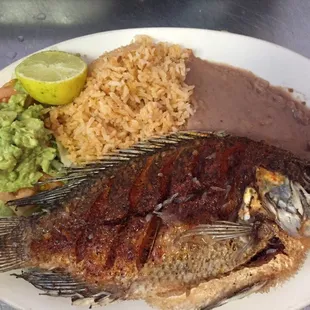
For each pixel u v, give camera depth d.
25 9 0.32
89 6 0.32
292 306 0.24
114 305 0.24
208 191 0.22
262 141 0.25
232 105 0.27
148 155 0.23
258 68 0.27
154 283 0.22
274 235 0.23
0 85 0.27
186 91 0.26
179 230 0.21
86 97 0.26
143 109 0.26
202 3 0.32
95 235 0.22
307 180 0.23
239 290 0.24
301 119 0.26
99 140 0.26
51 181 0.24
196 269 0.22
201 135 0.24
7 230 0.23
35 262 0.22
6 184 0.25
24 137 0.25
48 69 0.26
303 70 0.27
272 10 0.31
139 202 0.22
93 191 0.23
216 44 0.27
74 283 0.22
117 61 0.26
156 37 0.27
